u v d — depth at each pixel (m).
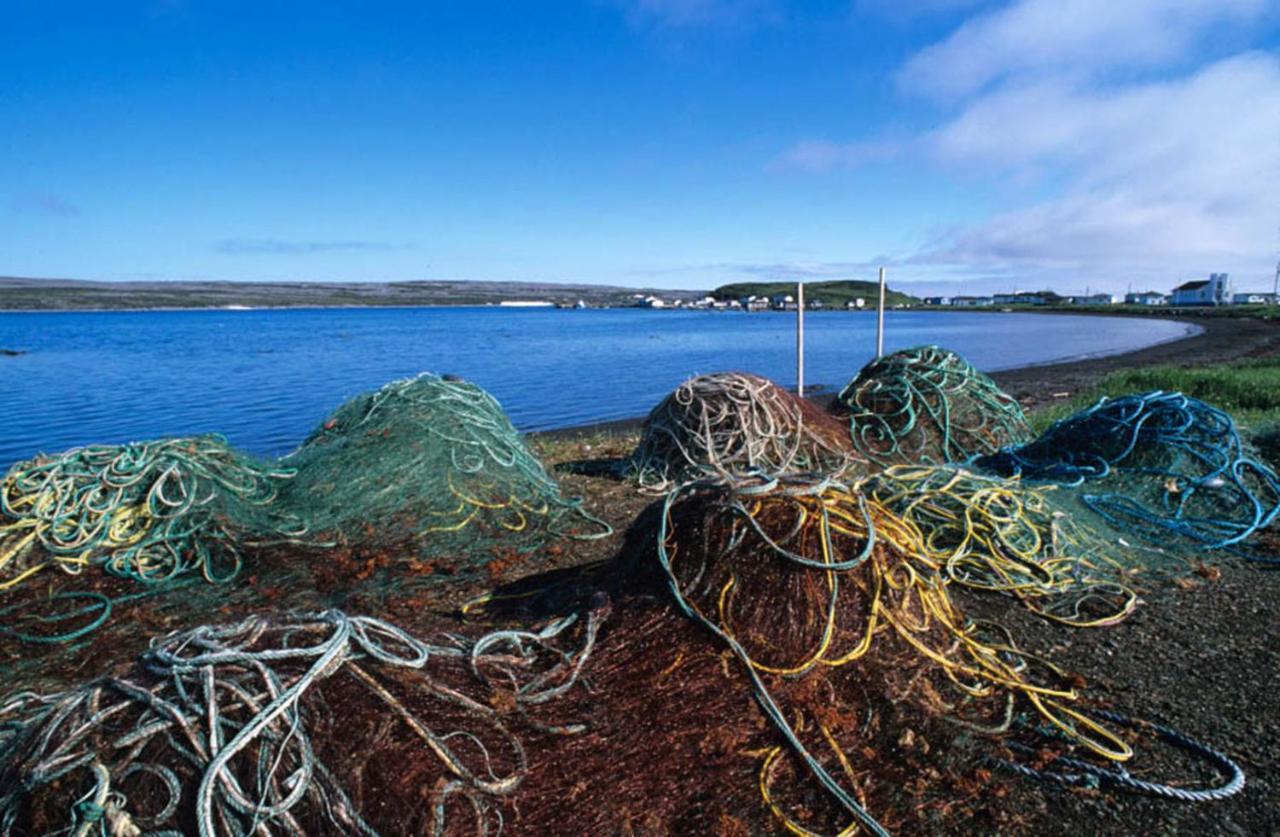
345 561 6.37
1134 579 5.84
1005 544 5.96
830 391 25.05
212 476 6.95
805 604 3.98
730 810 3.18
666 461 9.16
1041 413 14.31
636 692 3.65
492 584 5.97
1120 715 3.96
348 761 2.81
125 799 2.71
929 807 3.29
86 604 5.69
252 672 3.05
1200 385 16.12
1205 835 3.16
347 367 36.38
